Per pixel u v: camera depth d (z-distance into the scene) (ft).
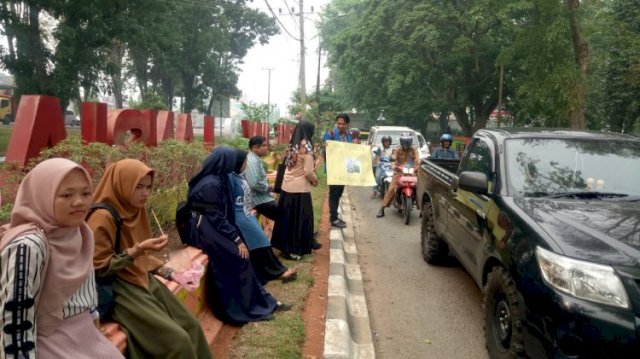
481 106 107.24
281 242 21.44
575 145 15.79
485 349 14.84
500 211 13.64
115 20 70.18
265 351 12.98
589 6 65.16
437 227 21.53
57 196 6.81
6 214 11.69
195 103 146.41
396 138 50.55
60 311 7.11
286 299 16.75
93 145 15.49
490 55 92.94
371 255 24.80
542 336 10.44
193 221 14.96
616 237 10.87
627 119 81.56
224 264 14.84
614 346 9.52
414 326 16.42
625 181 14.42
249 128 51.52
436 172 22.77
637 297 9.66
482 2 67.00
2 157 53.01
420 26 86.94
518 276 11.52
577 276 10.12
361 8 122.42
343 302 16.35
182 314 10.66
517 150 15.61
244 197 17.97
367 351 14.38
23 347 6.27
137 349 9.55
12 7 65.16
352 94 122.01
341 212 34.47
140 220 10.28
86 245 7.55
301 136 21.15
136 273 9.96
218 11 131.75
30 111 15.96
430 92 106.01
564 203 13.16
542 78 64.69
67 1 64.08
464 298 18.94
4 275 6.29
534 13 64.80
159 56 115.96
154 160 17.94
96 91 75.10
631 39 69.21
